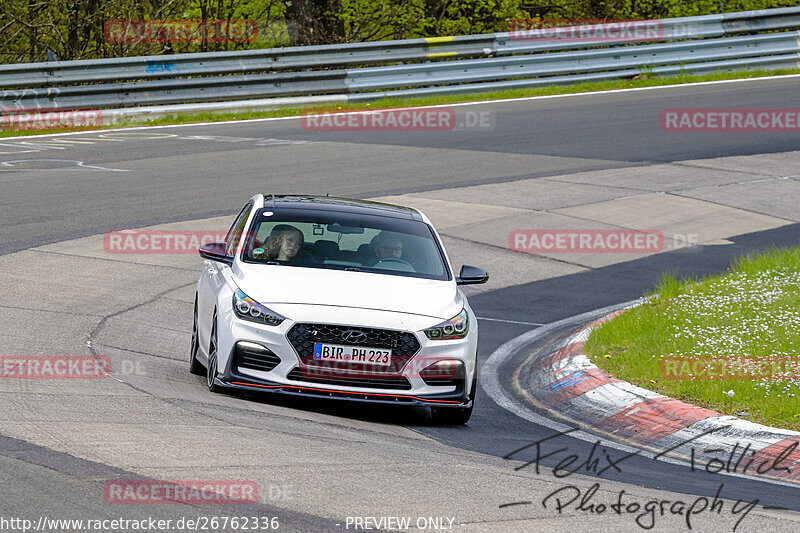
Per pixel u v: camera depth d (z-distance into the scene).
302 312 28.00
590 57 104.88
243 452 22.16
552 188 68.38
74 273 45.94
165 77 90.94
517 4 141.12
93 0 109.69
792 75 108.06
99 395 26.62
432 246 32.84
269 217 32.84
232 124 90.06
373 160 74.88
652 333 37.66
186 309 42.72
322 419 27.53
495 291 49.59
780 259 48.62
